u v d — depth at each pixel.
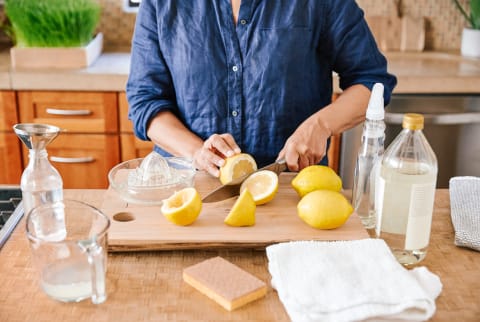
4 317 0.89
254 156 1.58
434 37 2.98
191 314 0.91
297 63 1.50
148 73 1.55
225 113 1.54
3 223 1.23
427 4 2.93
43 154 1.11
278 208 1.21
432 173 1.01
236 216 1.11
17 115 2.40
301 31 1.48
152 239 1.07
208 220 1.15
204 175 1.39
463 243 1.10
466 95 2.45
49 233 1.01
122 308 0.92
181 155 1.44
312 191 1.17
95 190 1.37
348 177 2.47
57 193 1.12
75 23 2.45
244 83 1.51
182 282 0.99
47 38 2.44
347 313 0.86
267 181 1.24
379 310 0.86
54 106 2.39
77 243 0.86
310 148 1.36
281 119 1.54
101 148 2.45
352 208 1.12
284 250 0.99
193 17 1.49
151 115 1.51
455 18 2.95
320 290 0.90
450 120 2.40
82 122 2.41
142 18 1.54
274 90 1.51
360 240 1.03
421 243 1.04
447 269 1.04
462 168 2.53
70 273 0.92
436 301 0.94
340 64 1.56
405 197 1.01
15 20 2.43
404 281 0.92
